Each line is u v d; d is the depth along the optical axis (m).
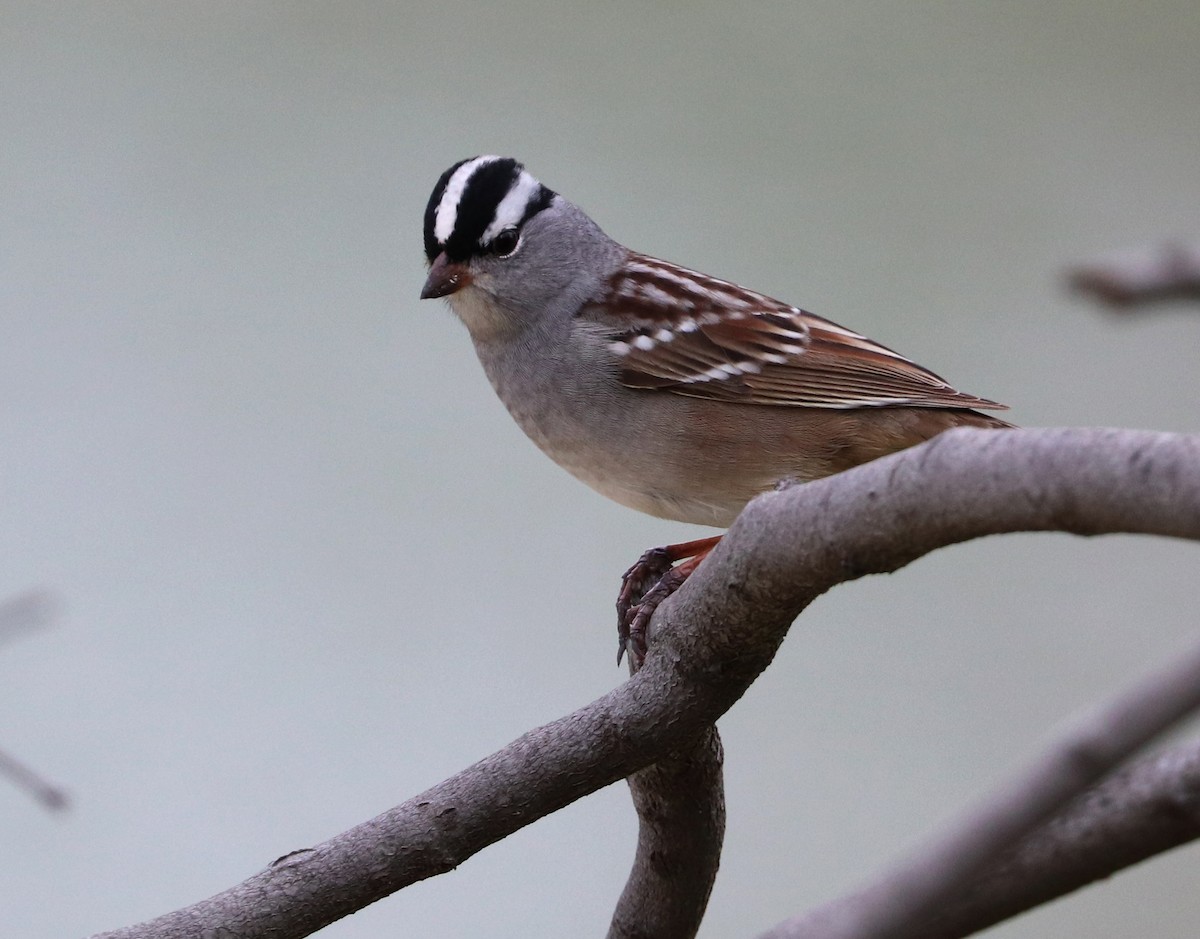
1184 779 4.68
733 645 5.63
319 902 5.76
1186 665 2.61
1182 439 3.78
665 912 6.96
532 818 5.87
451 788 5.84
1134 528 3.87
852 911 2.90
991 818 2.75
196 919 5.71
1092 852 4.77
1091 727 2.67
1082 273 2.83
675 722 5.82
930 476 4.44
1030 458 4.09
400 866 5.79
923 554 4.75
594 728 5.83
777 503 5.14
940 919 4.86
